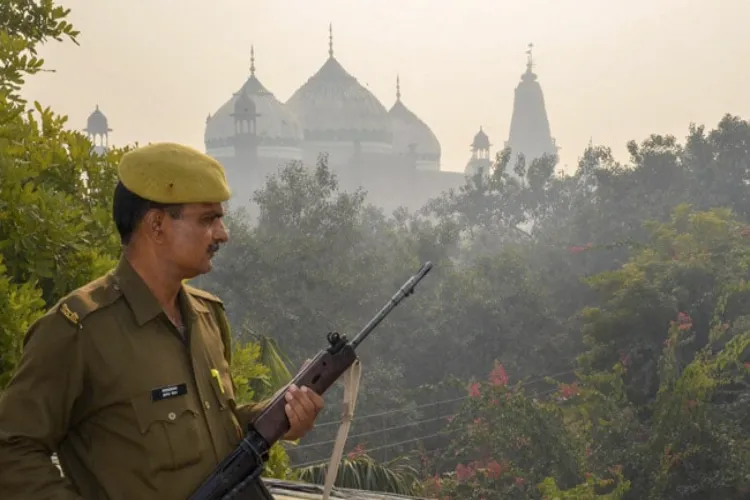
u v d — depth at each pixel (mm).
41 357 2229
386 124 191625
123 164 2379
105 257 5891
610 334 31234
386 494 5004
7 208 5500
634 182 51094
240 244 40219
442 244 48156
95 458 2293
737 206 50375
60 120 6594
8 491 2191
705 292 31406
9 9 7578
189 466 2311
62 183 6434
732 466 21750
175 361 2350
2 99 6012
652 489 22016
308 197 44969
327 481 2500
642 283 30734
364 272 44156
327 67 198500
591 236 51125
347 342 2529
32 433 2211
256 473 2389
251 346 6992
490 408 23812
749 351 29062
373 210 58406
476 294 43750
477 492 22844
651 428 24266
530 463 23031
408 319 43969
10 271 5559
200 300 2592
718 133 50438
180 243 2377
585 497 19219
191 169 2357
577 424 25609
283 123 180125
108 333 2281
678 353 30062
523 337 43344
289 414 2412
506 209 63469
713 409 24625
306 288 40969
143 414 2266
